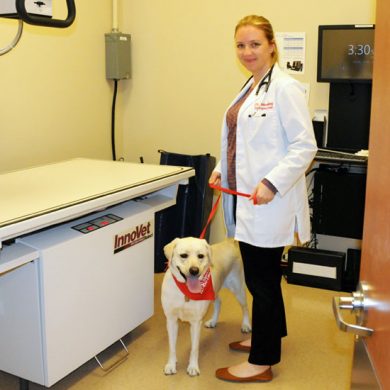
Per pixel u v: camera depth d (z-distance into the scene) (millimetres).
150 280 2746
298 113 2037
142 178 2625
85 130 3852
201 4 3797
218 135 3961
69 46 3590
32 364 2168
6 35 3078
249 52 2113
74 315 2230
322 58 3305
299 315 3113
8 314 2170
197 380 2426
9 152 3227
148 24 4000
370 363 956
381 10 936
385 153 880
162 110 4109
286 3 3543
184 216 3684
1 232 1760
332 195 3461
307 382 2424
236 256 2703
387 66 878
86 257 2250
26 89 3285
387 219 854
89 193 2271
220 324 2984
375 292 936
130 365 2553
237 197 2227
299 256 3496
